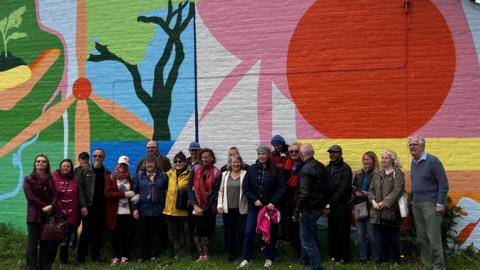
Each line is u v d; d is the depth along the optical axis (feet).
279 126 29.89
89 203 27.76
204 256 27.22
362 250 26.37
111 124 32.73
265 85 30.22
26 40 34.65
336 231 26.78
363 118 28.68
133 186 28.43
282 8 30.09
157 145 29.86
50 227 24.31
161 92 31.91
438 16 27.99
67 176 27.55
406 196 25.71
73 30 33.73
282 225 27.73
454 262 25.88
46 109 33.99
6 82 34.83
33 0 34.58
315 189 23.15
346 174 26.43
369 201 25.99
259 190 25.58
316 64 29.48
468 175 27.30
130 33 32.65
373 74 28.66
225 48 30.96
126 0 32.81
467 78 27.55
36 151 34.04
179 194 27.71
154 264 26.58
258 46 30.42
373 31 28.76
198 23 31.48
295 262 26.50
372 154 26.76
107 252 29.63
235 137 30.53
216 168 27.68
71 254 29.14
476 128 27.32
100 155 28.14
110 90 32.86
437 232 23.75
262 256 27.94
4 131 34.73
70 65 33.68
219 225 30.17
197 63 31.37
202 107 31.17
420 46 28.17
